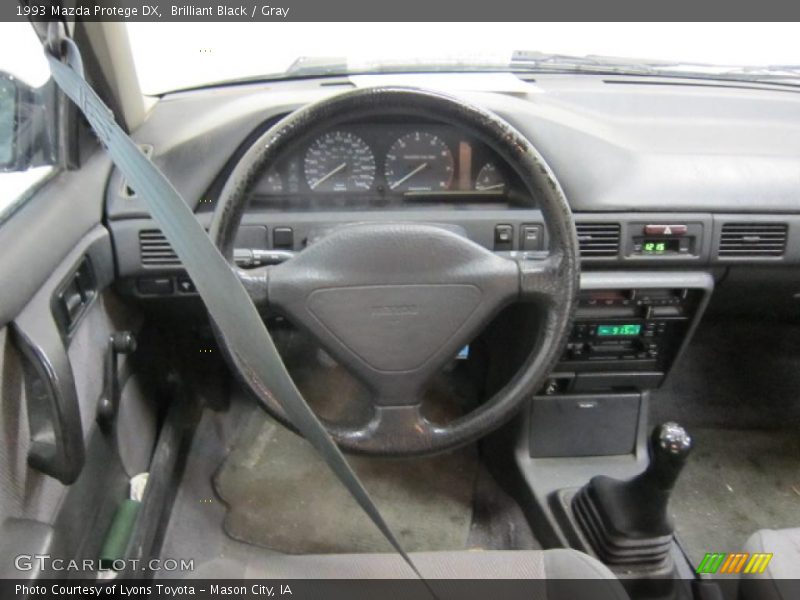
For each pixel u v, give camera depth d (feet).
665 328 5.49
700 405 7.34
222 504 6.17
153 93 5.64
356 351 3.63
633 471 5.91
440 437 3.76
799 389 7.40
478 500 6.29
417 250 3.53
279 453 6.69
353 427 3.78
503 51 6.00
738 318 6.68
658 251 5.16
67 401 3.40
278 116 4.98
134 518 4.66
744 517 6.12
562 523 5.41
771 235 5.15
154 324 5.74
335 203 5.15
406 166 5.09
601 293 5.30
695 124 5.53
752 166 5.16
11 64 3.91
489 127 3.42
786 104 5.77
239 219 3.45
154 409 5.85
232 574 3.70
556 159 5.01
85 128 4.65
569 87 5.80
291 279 3.54
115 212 4.73
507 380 5.80
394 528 6.00
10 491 3.25
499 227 5.04
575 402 5.83
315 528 5.99
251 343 2.90
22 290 3.32
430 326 3.62
